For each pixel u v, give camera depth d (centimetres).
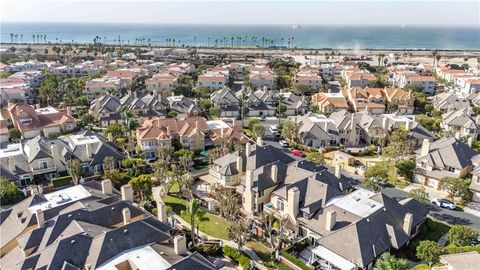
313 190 5753
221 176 6719
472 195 6744
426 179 7419
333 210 5316
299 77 17312
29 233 4797
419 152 8438
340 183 6247
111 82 15538
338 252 4644
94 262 4234
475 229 5725
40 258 4319
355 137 10106
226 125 10138
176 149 9150
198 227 5712
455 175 7206
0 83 14950
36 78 17125
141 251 4475
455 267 4112
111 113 11656
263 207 6069
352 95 13738
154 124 9350
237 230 5078
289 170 6412
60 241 4375
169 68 19650
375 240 4769
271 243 5203
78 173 7300
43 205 5556
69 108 12244
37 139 8400
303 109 13262
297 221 5469
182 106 12750
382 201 5509
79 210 5131
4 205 6391
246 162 6888
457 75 18275
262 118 12731
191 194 6706
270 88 17088
